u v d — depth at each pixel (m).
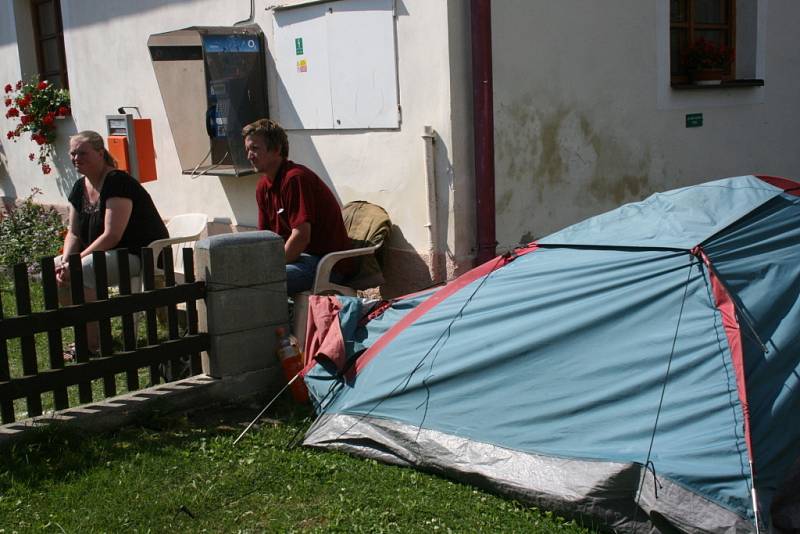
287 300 5.21
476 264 6.11
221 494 3.78
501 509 3.56
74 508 3.65
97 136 5.83
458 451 3.85
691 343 3.58
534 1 6.21
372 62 6.32
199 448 4.25
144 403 4.59
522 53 6.18
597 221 4.47
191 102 7.83
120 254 4.59
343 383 4.54
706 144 7.77
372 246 6.10
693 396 3.45
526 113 6.26
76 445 4.25
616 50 6.86
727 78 8.08
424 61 5.99
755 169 8.34
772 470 3.25
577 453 3.52
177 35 7.65
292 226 5.58
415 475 3.91
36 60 11.19
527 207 6.36
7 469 3.96
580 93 6.62
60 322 4.38
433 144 6.02
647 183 7.27
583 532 3.35
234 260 4.84
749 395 3.37
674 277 3.81
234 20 7.50
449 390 4.07
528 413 3.78
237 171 7.30
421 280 6.23
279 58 7.11
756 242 4.01
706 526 3.10
